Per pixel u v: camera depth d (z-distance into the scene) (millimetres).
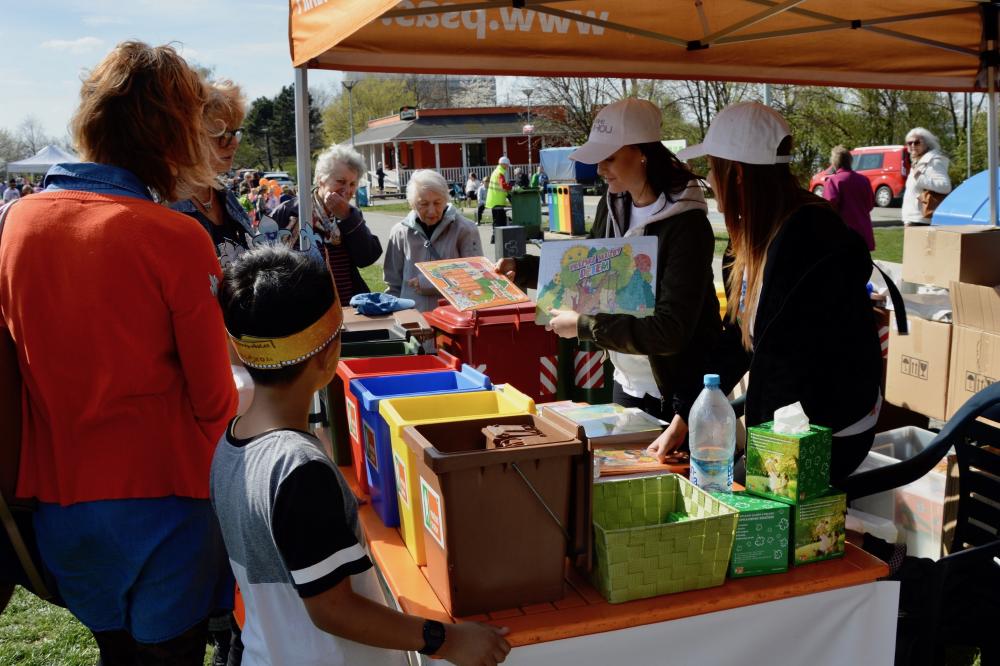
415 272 4898
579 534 1730
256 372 1481
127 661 2002
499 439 1712
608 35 3672
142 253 1746
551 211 19391
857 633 1889
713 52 3975
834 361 2086
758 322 2102
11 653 3340
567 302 2424
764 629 1802
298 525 1338
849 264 2057
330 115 70875
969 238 4336
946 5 3920
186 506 1869
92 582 1854
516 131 46562
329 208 4609
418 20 3230
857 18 3818
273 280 1450
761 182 2131
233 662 2453
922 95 24266
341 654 1454
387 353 3104
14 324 1755
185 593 1883
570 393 4102
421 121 46656
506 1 3080
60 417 1759
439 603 1716
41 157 23406
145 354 1773
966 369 4246
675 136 22312
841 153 8180
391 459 2072
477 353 3955
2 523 1810
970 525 2594
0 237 1795
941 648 2430
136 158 1865
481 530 1633
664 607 1703
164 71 1879
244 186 23422
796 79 4191
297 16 2721
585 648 1667
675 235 2461
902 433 3498
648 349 2369
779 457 1854
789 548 1861
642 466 2160
